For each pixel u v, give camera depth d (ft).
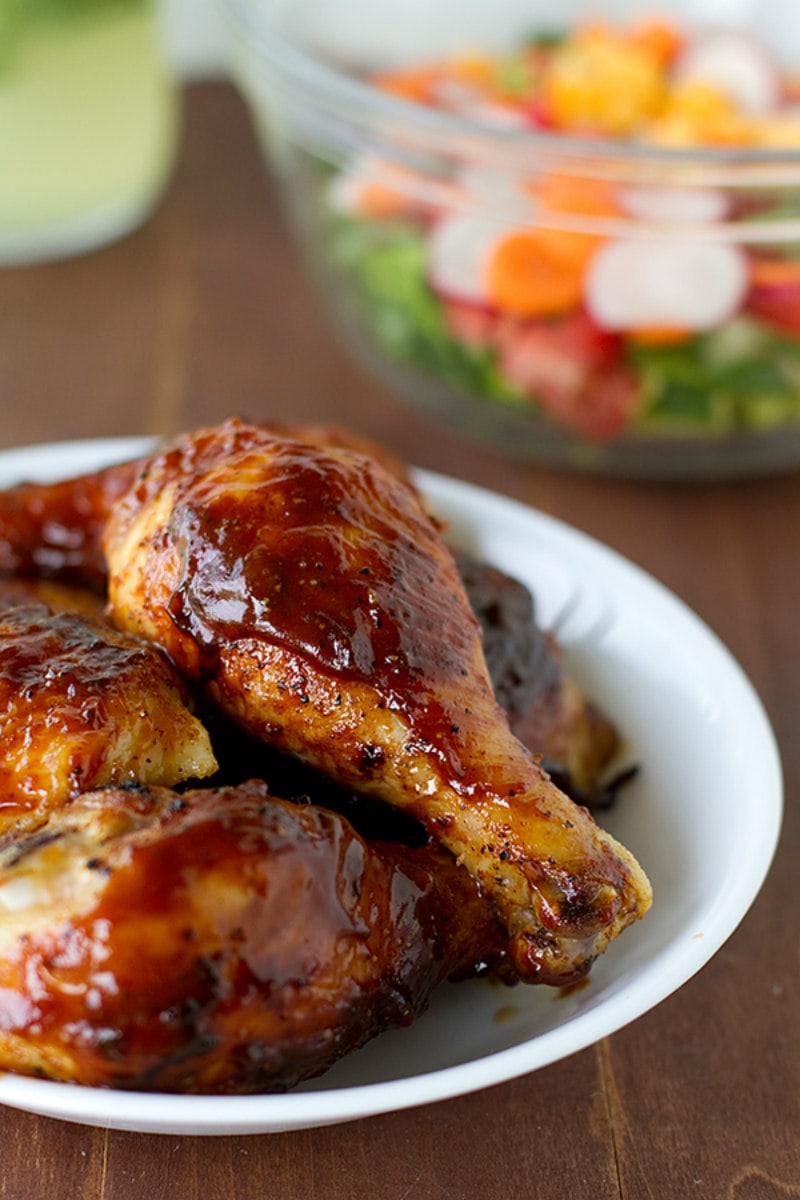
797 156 1.83
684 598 1.93
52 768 1.31
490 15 2.45
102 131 2.45
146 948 1.21
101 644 1.37
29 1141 1.35
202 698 1.40
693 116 2.12
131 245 2.62
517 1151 1.36
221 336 2.38
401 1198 1.33
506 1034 1.38
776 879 1.59
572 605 1.68
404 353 2.10
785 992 1.50
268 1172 1.34
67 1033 1.22
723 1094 1.41
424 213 2.00
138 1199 1.32
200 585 1.36
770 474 2.15
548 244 1.94
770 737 1.51
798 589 1.95
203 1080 1.25
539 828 1.32
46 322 2.39
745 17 2.41
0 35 2.27
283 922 1.24
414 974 1.31
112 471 1.61
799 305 1.93
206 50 3.27
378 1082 1.34
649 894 1.35
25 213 2.50
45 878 1.24
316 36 2.38
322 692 1.34
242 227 2.69
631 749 1.59
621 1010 1.30
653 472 2.10
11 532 1.61
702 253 1.91
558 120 2.14
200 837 1.23
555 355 2.00
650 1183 1.35
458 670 1.36
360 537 1.37
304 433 1.65
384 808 1.39
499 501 1.73
